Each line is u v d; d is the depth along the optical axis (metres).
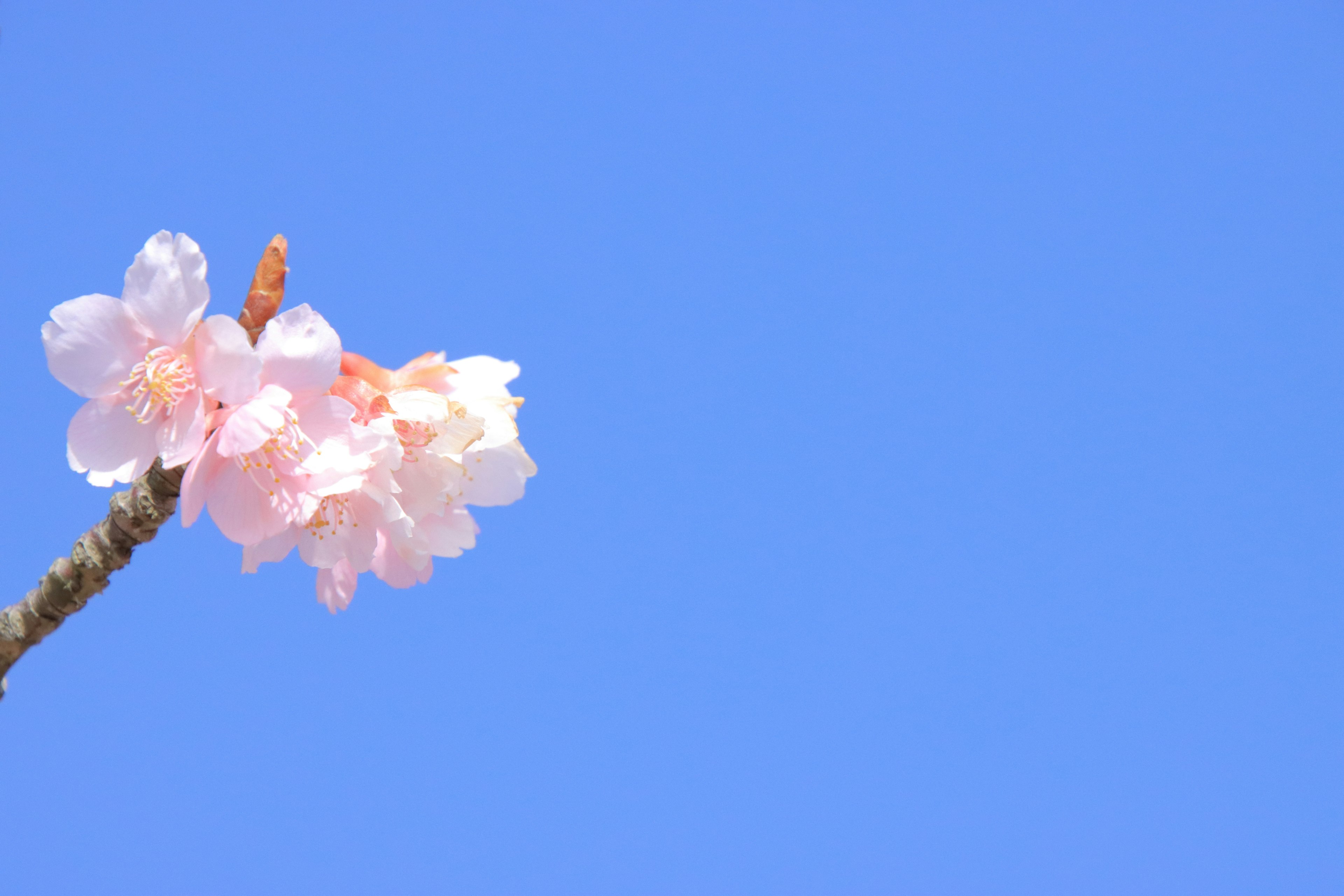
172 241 0.76
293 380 0.76
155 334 0.76
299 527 0.77
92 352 0.75
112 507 0.77
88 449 0.76
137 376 0.76
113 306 0.76
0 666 0.77
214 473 0.76
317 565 0.77
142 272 0.76
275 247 0.77
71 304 0.75
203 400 0.76
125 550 0.77
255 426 0.75
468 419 0.77
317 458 0.76
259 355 0.76
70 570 0.77
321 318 0.76
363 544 0.77
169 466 0.76
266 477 0.76
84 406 0.76
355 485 0.76
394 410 0.77
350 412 0.76
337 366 0.76
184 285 0.76
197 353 0.76
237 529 0.76
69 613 0.77
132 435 0.76
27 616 0.77
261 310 0.77
